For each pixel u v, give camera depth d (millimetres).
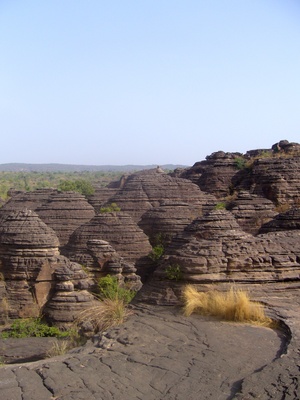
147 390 10531
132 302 17938
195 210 61281
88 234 49250
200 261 17062
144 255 49594
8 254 34406
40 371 11523
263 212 52344
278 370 10898
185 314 15758
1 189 138125
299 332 13375
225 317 15336
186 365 11719
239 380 10836
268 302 16297
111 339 13789
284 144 81625
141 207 68312
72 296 32688
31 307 33188
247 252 17562
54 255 34656
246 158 80562
